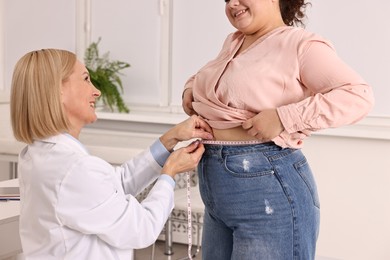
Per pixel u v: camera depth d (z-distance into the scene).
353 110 1.46
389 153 3.49
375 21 3.63
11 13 4.59
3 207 2.07
